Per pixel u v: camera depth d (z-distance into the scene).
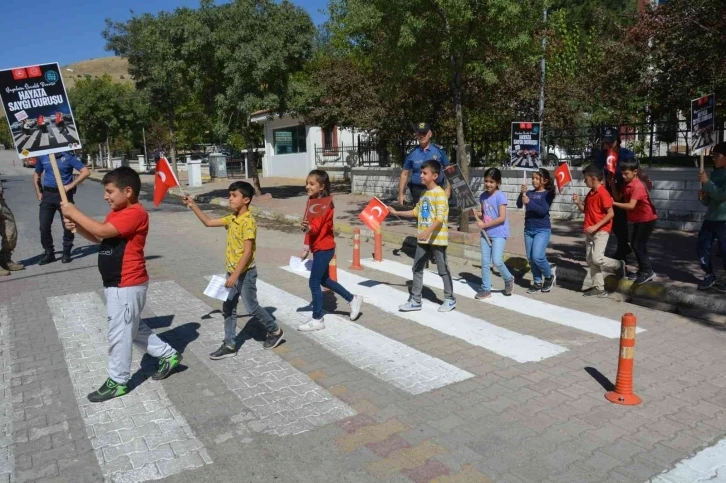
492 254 7.49
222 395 4.83
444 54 11.42
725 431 4.14
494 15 10.26
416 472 3.68
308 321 6.57
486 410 4.49
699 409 4.47
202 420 4.41
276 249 11.38
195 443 4.09
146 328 5.08
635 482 3.55
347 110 19.69
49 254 10.35
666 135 12.95
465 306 7.28
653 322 6.52
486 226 7.43
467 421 4.32
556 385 4.92
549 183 7.46
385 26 11.12
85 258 10.78
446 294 7.02
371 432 4.18
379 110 17.97
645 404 4.55
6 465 3.88
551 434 4.12
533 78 16.17
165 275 9.13
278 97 18.88
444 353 5.68
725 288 6.81
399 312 7.03
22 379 5.26
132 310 4.69
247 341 6.12
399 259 10.25
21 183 34.72
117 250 4.61
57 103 5.50
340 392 4.84
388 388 4.91
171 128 31.27
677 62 12.80
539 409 4.49
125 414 4.54
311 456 3.89
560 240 10.73
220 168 32.19
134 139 47.38
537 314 6.88
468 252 9.98
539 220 7.54
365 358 5.59
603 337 6.06
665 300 6.98
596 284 7.52
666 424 4.24
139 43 28.77
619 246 8.07
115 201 4.52
